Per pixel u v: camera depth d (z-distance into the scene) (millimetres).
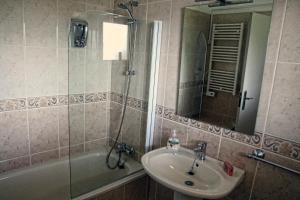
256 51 1336
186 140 1771
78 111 2035
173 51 1774
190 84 1700
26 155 1943
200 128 1671
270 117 1313
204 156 1596
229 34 1458
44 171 1984
